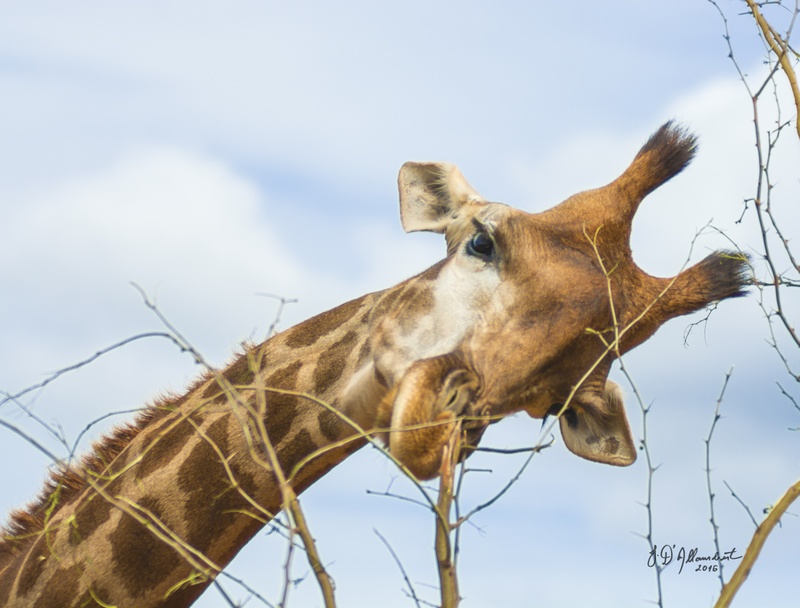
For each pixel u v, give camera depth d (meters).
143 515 5.92
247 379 6.23
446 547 4.05
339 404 6.01
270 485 6.01
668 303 6.09
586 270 5.77
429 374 5.09
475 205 6.33
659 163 6.18
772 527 4.40
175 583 5.92
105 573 5.88
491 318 5.64
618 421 6.20
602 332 5.76
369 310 6.23
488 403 5.45
